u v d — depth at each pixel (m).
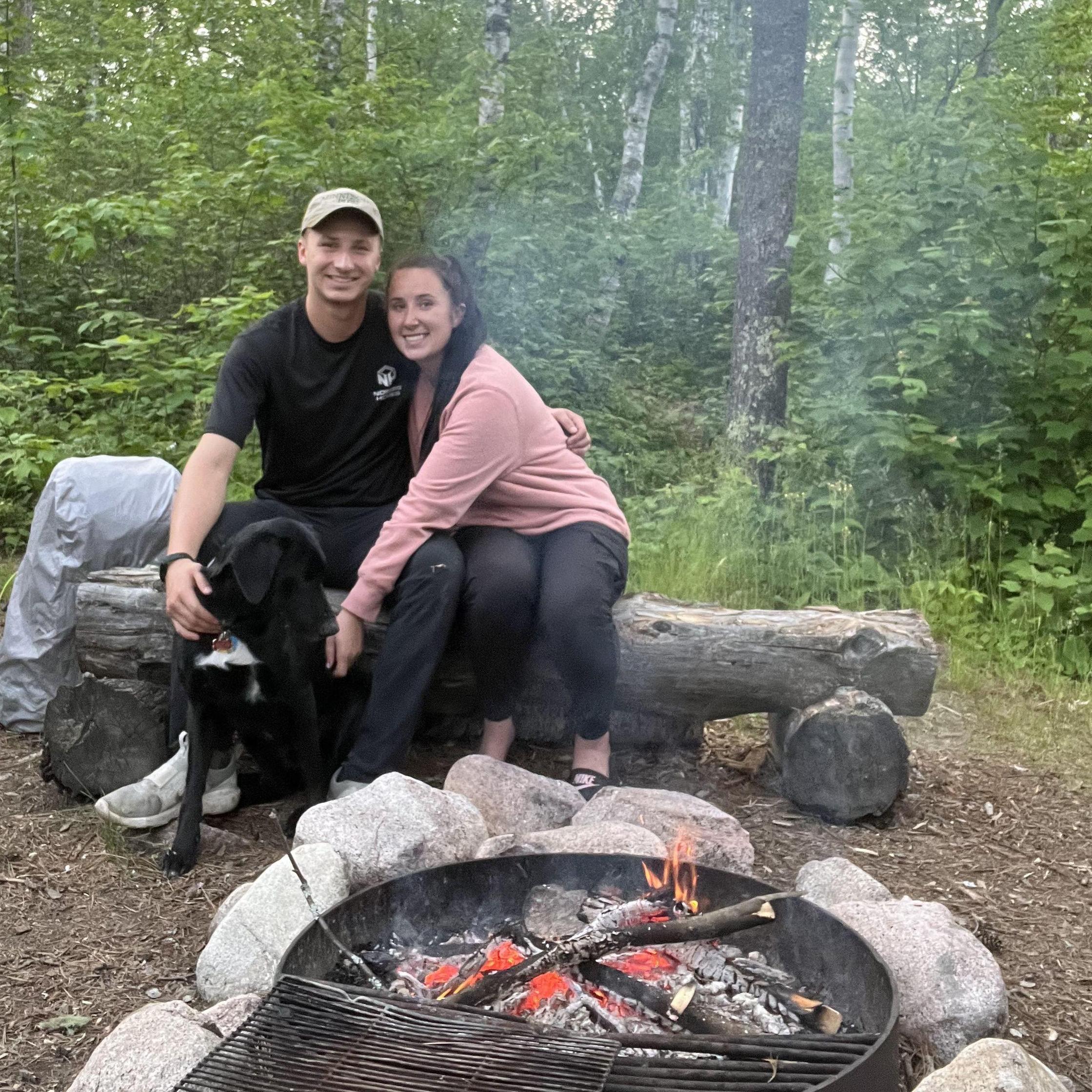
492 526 3.29
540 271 10.12
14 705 3.84
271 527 2.79
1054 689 4.77
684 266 14.40
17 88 8.49
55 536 3.76
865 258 6.08
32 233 9.00
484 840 2.72
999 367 5.96
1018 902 2.94
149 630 3.45
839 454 6.39
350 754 3.13
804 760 3.38
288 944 2.29
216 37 10.73
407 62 12.68
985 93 6.81
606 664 3.19
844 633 3.40
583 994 1.91
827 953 2.05
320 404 3.26
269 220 8.93
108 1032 2.19
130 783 3.28
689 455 9.03
